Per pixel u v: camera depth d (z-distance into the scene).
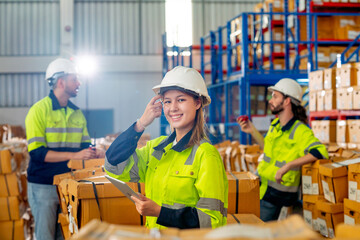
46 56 17.77
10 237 4.63
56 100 4.12
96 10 18.11
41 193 3.95
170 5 18.14
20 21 17.94
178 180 1.98
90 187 2.54
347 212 3.45
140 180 2.25
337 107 5.93
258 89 9.55
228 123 8.92
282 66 9.95
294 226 1.02
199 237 1.03
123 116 17.97
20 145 6.27
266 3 9.91
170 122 2.09
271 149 4.14
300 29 9.20
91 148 3.83
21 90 17.80
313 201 3.85
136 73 18.05
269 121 8.17
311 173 3.88
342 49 8.81
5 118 17.55
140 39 18.17
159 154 2.17
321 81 6.25
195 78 2.06
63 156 3.85
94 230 1.08
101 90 17.91
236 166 5.66
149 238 1.04
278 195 4.05
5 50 17.89
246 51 8.02
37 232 3.98
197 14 18.16
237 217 2.76
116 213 2.57
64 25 17.70
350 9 8.91
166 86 2.02
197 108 2.06
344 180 3.56
